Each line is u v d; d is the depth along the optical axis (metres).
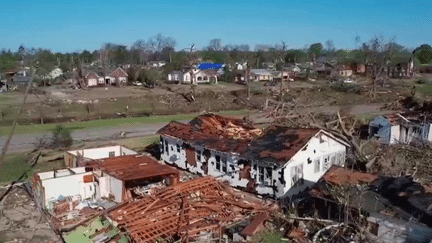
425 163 25.41
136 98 59.44
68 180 20.61
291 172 20.20
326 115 43.22
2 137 35.78
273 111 40.59
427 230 13.00
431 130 29.98
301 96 63.75
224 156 23.08
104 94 63.06
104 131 39.47
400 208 14.00
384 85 74.62
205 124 29.30
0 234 16.73
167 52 134.62
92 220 17.62
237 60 116.00
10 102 52.00
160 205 17.36
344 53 131.62
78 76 75.00
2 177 24.61
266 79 86.44
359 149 25.06
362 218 14.95
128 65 100.25
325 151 22.36
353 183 16.89
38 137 35.97
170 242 14.91
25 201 20.78
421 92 65.94
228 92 68.06
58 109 49.84
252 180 21.48
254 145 22.41
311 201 18.28
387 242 14.12
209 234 15.79
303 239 15.67
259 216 17.34
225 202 18.62
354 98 62.16
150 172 20.62
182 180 23.48
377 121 32.09
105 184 20.75
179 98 61.78
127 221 15.87
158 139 35.75
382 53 87.69
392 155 25.09
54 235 16.80
